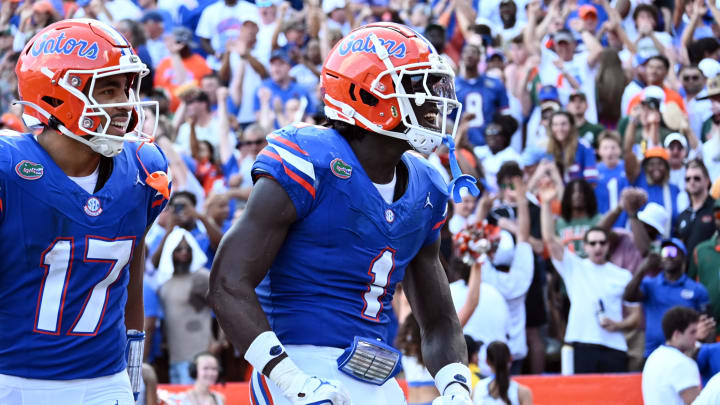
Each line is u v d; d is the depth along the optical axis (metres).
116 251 9.22
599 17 32.94
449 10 33.09
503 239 20.98
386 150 9.00
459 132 25.47
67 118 8.72
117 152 8.91
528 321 21.42
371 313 9.10
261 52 31.88
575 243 22.39
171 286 20.23
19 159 8.80
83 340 9.18
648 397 17.56
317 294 8.88
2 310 9.02
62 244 8.92
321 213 8.74
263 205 8.55
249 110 29.52
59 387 9.14
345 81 8.85
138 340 10.31
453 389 9.27
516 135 28.58
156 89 28.52
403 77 8.84
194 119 26.52
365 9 33.34
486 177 25.97
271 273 9.00
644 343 20.62
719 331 20.59
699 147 25.80
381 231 8.93
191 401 18.05
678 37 31.72
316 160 8.70
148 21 32.44
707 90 26.28
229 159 26.70
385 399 9.20
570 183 22.62
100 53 8.78
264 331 8.40
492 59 30.16
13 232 8.80
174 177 24.50
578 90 28.14
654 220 22.02
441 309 9.70
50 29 9.00
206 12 33.56
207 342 20.34
